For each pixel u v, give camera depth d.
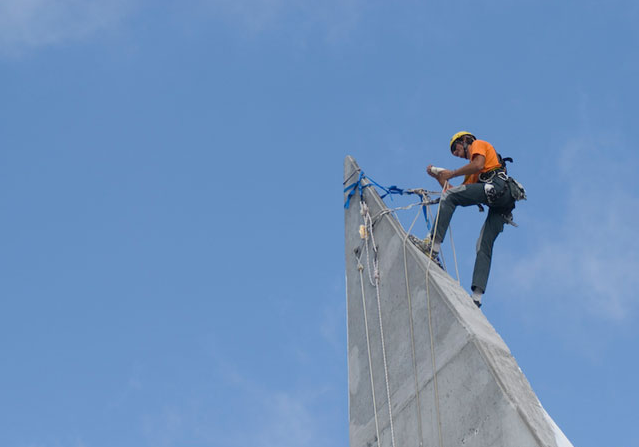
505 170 14.49
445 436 10.99
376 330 13.14
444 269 13.49
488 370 10.84
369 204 14.82
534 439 9.96
